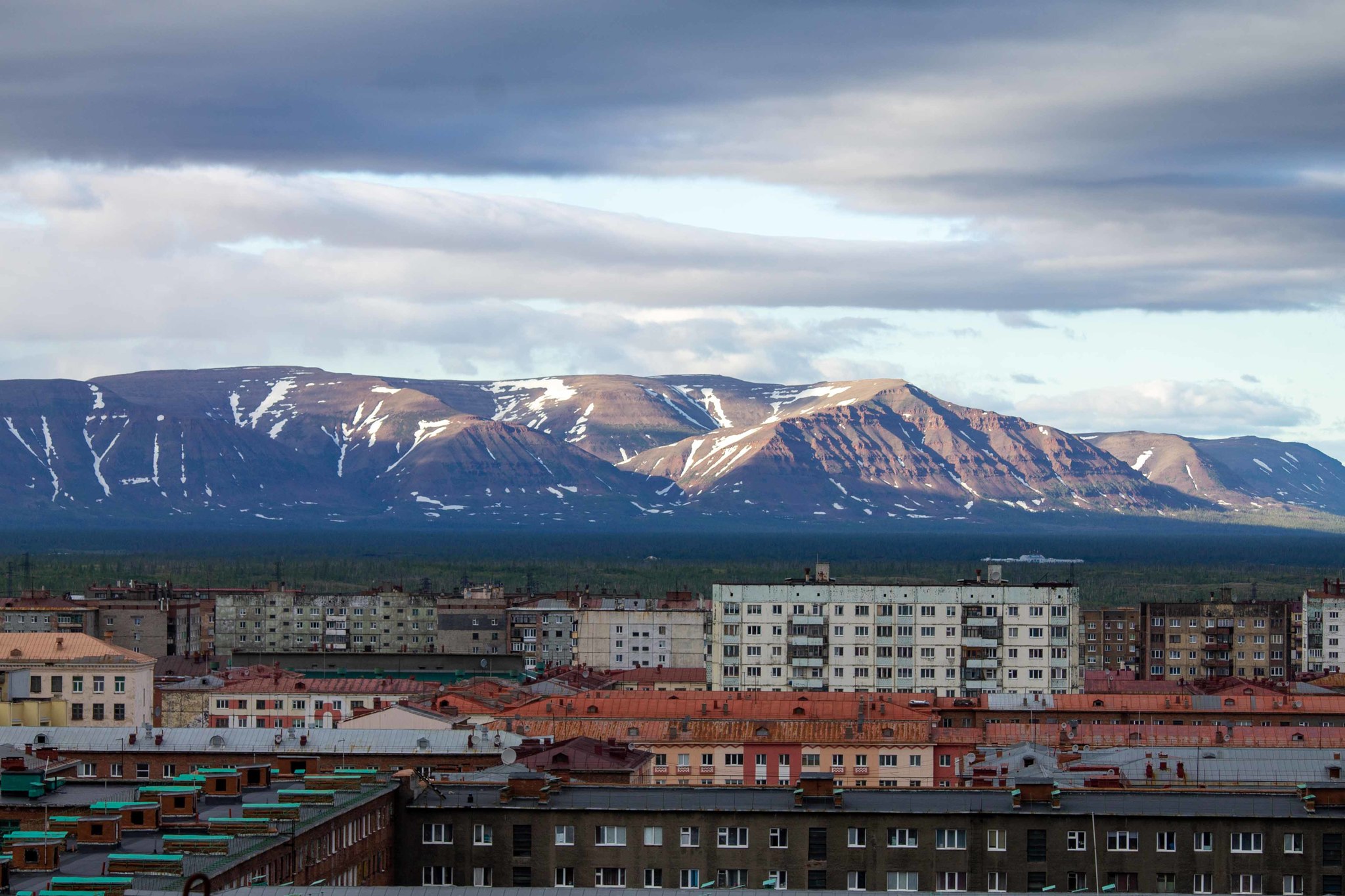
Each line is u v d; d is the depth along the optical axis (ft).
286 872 603.67
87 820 609.01
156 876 547.08
